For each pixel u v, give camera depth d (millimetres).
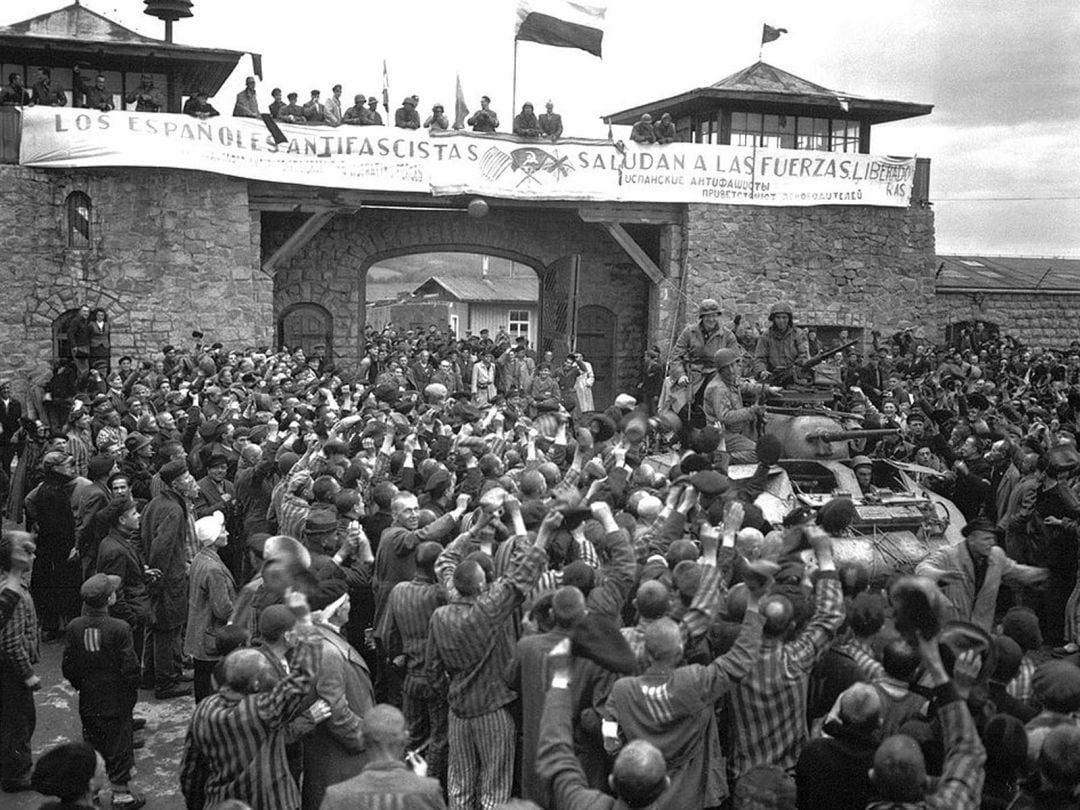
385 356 25609
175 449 9898
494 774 6746
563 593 5453
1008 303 33875
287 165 24594
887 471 12859
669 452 13516
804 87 29734
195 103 23703
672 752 5273
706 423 12656
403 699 7840
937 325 33312
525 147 26125
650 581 5730
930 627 4242
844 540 11047
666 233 28125
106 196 23562
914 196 29422
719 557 7008
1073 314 34281
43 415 21312
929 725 5332
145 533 9836
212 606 8461
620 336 30922
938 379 23484
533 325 48844
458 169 25688
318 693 6062
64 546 11492
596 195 26656
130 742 7871
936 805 4098
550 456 11820
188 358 20250
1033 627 6238
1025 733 4953
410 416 15016
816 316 28547
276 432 11859
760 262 28109
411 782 4656
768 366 13906
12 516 15594
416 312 53344
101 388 18562
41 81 23406
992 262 38438
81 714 7754
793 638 6227
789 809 4773
